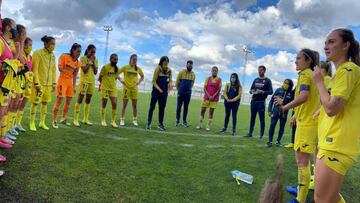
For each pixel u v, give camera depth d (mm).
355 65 2699
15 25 4688
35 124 7004
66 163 4859
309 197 4613
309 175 4102
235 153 6703
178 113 10008
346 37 2752
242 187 4785
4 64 4172
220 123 11820
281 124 7918
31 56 6125
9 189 3752
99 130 7547
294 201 4305
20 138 5641
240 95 9344
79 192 4020
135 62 8766
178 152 6395
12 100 5383
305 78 3957
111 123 8367
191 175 5125
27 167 4434
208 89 9844
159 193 4320
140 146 6496
